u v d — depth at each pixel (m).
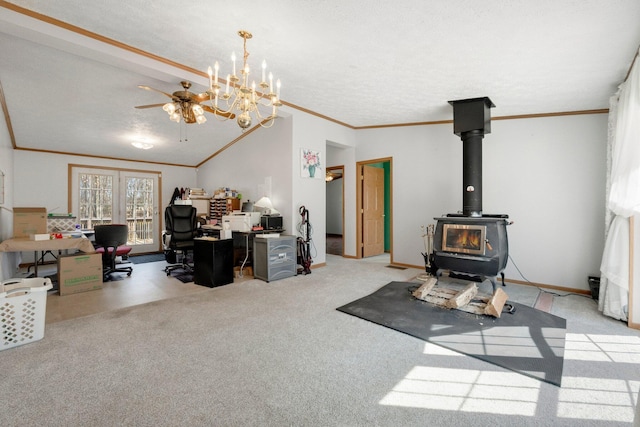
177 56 2.94
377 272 4.64
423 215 4.93
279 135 4.86
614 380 1.76
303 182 4.82
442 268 3.62
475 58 2.69
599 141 3.58
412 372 1.85
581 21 2.05
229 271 3.96
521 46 2.43
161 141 5.80
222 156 6.43
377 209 6.47
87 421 1.40
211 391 1.64
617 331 2.45
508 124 4.09
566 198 3.75
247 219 4.40
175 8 2.19
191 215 5.02
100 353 2.05
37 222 4.01
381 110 4.41
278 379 1.76
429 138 4.90
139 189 6.77
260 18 2.27
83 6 2.20
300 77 3.31
